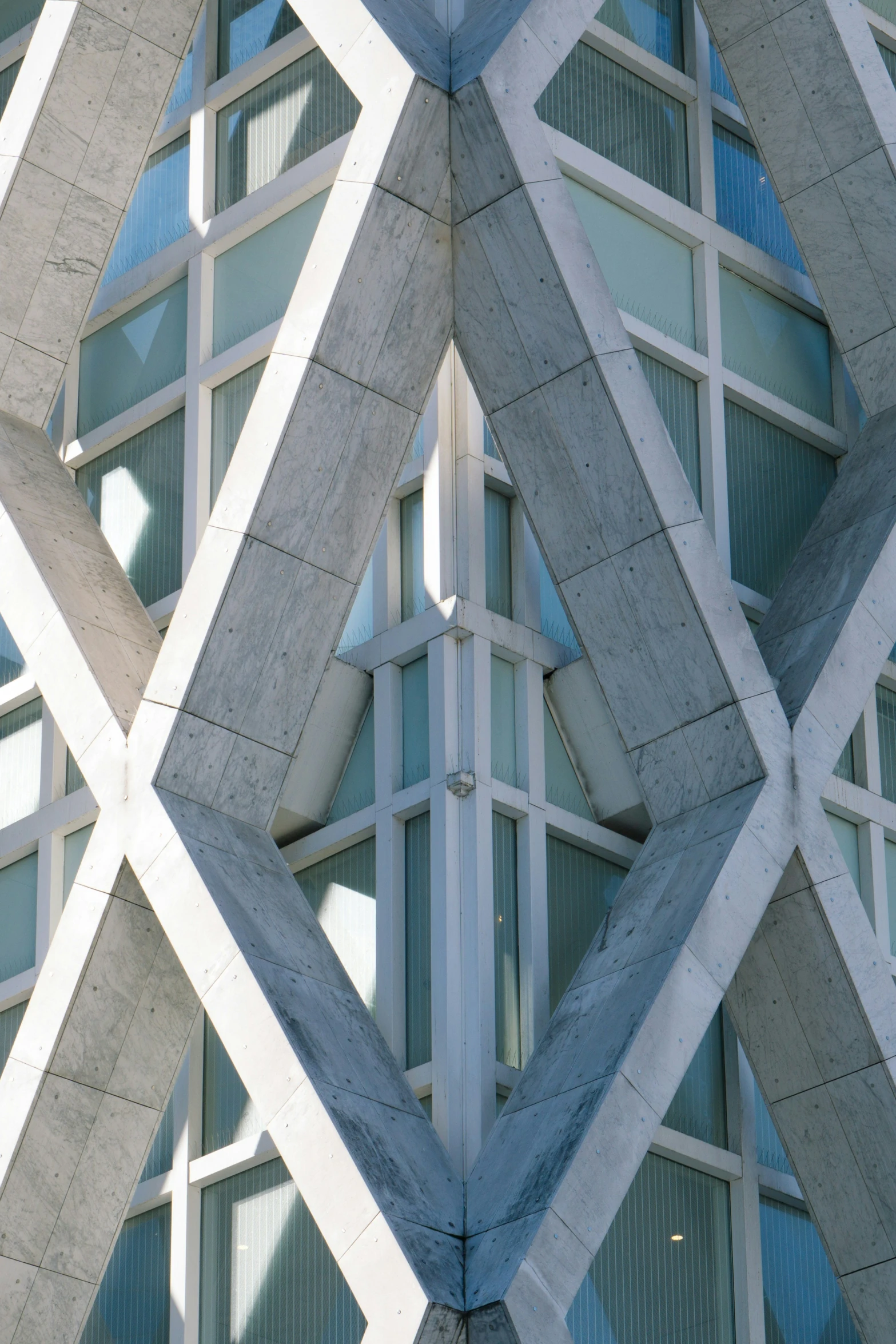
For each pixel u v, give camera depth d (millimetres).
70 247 30750
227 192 32438
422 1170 23094
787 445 32000
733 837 24719
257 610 25656
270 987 23578
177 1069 26250
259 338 30859
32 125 30109
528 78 26328
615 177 30547
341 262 25609
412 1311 21297
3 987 31266
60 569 28172
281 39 32281
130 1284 28359
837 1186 26156
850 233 30094
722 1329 26906
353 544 26156
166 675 25656
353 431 25938
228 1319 27250
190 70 33312
